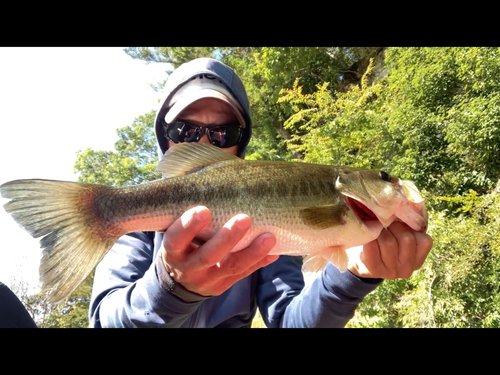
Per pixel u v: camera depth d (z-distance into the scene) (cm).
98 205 39
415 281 147
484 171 160
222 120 67
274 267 61
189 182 40
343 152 217
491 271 128
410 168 184
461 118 166
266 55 365
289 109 354
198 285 36
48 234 37
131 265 54
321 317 48
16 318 43
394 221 43
